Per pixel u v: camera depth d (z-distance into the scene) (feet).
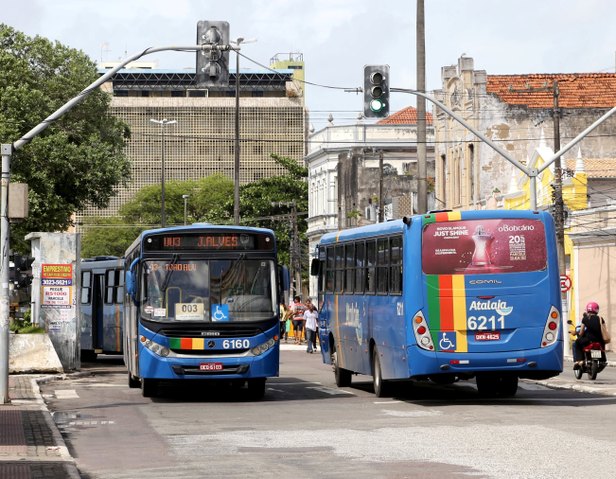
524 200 215.31
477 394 98.73
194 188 607.78
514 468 51.08
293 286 335.47
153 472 53.16
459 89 256.52
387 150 351.46
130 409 87.51
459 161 256.52
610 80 259.19
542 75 261.03
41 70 209.97
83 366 161.27
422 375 85.56
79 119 212.84
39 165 197.16
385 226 93.45
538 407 83.05
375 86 118.93
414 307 85.66
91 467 55.62
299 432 68.28
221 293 94.73
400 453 57.36
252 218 407.23
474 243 85.92
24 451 59.26
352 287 104.68
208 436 67.41
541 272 86.22
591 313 117.39
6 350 89.35
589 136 248.93
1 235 89.86
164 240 95.25
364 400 93.09
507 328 85.61
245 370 93.91
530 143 247.50
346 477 49.85
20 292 158.61
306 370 142.20
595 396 95.81
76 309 139.03
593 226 191.01
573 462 52.75
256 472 52.06
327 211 350.43
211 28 96.53
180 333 93.71
